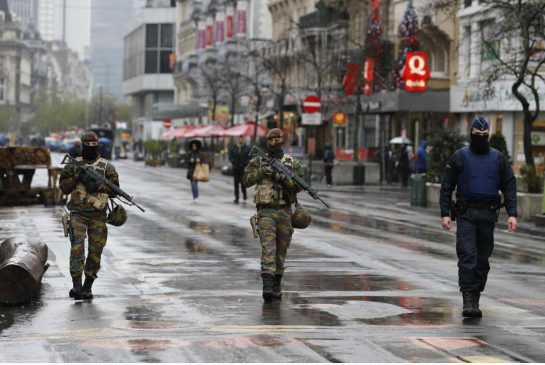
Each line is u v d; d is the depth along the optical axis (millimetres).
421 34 110438
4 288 24656
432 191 69562
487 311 24469
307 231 47750
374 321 22734
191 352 19016
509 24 71375
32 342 19953
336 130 141000
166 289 27781
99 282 29141
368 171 105625
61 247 38938
